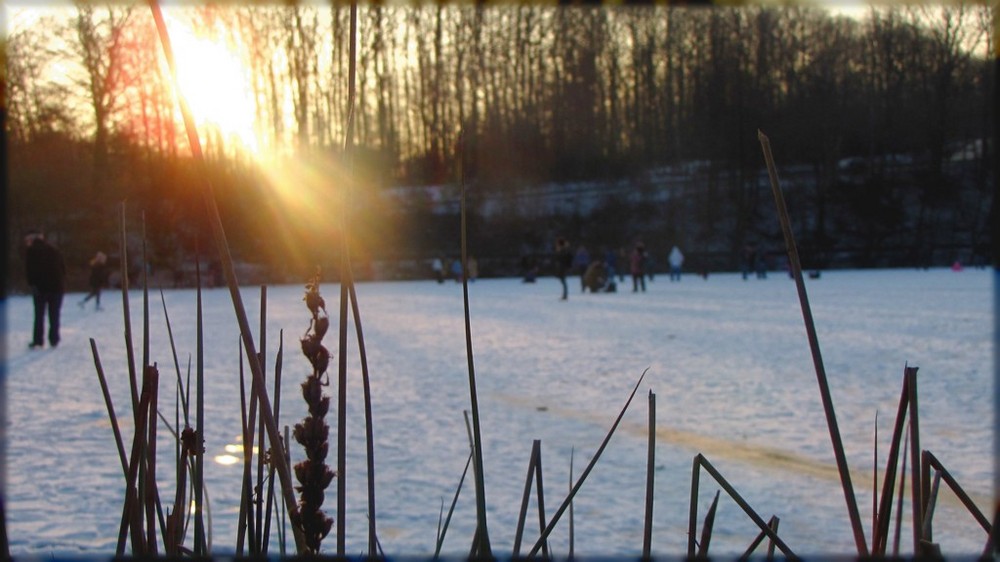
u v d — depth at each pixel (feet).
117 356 40.42
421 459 18.31
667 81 188.75
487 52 186.70
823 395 3.59
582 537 12.93
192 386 29.66
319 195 140.77
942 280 107.76
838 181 184.03
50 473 17.01
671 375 30.86
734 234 179.32
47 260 45.37
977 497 14.52
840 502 14.67
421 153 181.47
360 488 16.02
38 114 129.90
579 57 191.31
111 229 127.44
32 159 128.57
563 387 28.63
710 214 179.63
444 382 30.07
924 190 176.65
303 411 23.76
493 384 29.55
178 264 124.26
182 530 4.55
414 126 182.91
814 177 187.52
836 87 177.47
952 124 175.42
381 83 179.63
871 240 176.04
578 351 39.34
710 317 57.77
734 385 28.19
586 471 4.18
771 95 180.04
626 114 195.93
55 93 129.90
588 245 177.37
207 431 21.07
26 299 106.93
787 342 41.09
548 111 191.31
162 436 20.10
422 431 21.39
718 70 182.39
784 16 178.70
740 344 40.75
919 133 175.52
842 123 176.45
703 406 24.49
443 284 133.80
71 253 128.67
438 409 24.62
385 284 135.64
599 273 95.76
